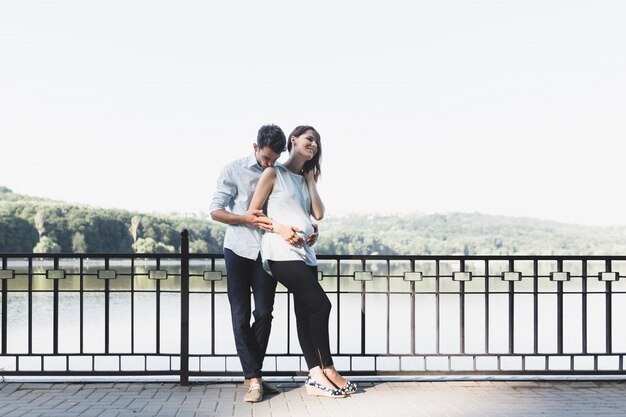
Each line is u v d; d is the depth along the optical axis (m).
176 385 5.36
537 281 5.65
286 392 5.11
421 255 5.54
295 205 4.93
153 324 15.39
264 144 4.89
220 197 4.92
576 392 5.14
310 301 4.87
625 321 16.27
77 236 41.22
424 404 4.71
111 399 4.86
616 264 33.81
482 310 19.34
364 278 5.54
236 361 9.95
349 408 4.58
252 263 4.98
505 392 5.13
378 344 11.54
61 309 18.94
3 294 5.44
